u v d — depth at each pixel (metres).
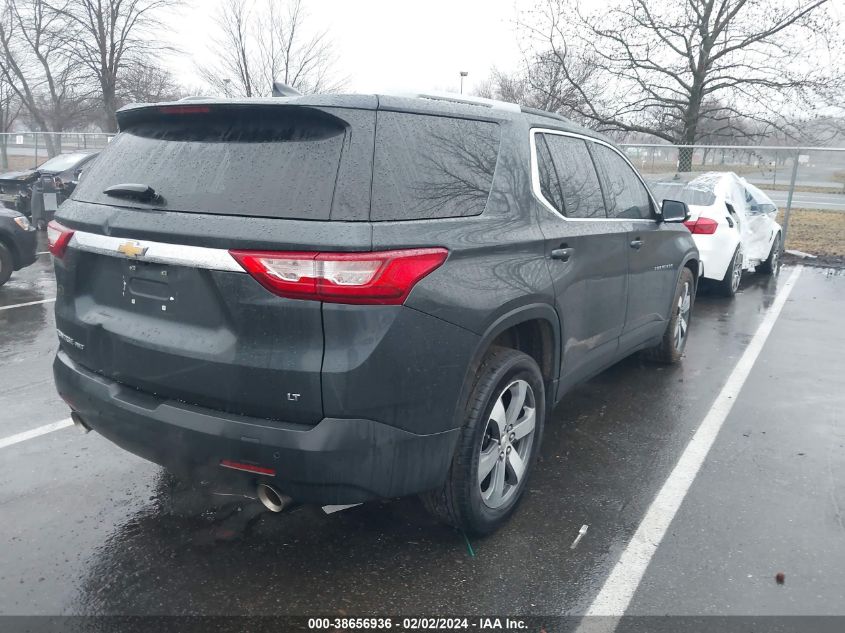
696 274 6.34
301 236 2.48
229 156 2.78
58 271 3.33
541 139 3.77
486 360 3.21
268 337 2.57
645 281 4.95
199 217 2.68
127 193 2.89
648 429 4.74
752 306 9.09
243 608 2.81
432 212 2.84
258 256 2.52
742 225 10.17
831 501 3.75
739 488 3.89
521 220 3.37
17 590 2.89
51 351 6.38
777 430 4.75
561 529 3.43
